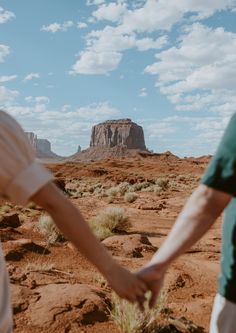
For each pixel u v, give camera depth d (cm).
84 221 151
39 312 509
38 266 725
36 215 1644
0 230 1065
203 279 819
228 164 162
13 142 144
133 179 6306
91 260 154
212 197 166
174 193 3909
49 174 148
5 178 142
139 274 166
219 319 176
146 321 494
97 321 509
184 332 511
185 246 168
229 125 166
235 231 169
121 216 1386
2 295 164
